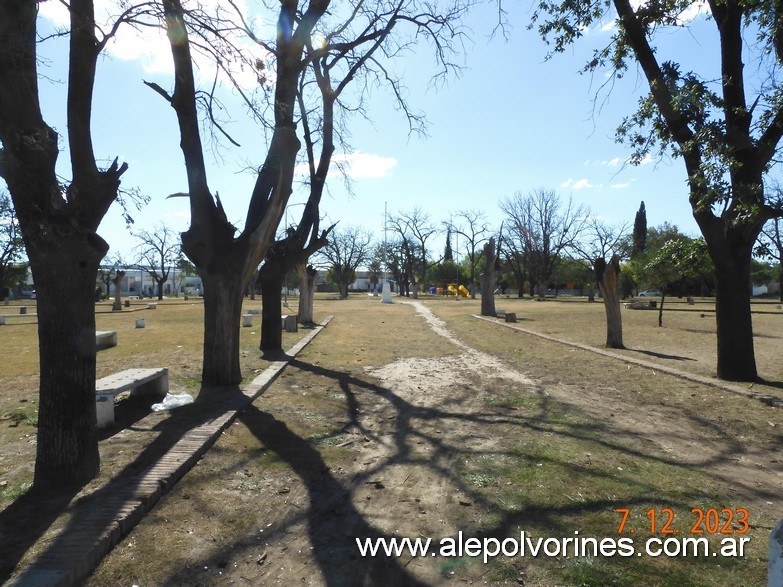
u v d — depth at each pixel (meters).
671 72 9.16
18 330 21.52
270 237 8.88
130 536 3.79
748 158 8.90
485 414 7.50
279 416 7.15
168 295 98.50
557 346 15.66
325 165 13.34
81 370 4.44
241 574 3.39
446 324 24.70
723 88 9.50
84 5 4.36
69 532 3.61
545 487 4.76
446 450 5.85
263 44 8.08
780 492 4.77
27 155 4.03
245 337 16.64
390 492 4.69
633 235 75.00
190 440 5.66
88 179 4.43
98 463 4.67
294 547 3.74
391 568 3.47
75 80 4.36
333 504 4.44
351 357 13.12
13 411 7.16
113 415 6.20
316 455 5.64
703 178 8.19
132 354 12.98
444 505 4.42
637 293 87.56
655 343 16.36
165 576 3.34
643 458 5.62
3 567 3.20
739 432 6.66
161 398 7.68
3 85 3.93
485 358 13.28
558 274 79.44
